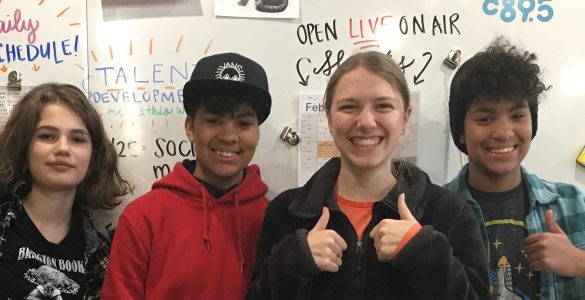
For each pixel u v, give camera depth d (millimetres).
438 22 1190
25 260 1028
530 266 970
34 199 1086
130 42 1232
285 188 1226
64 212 1122
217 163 1023
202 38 1217
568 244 928
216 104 997
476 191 1053
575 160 1181
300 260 744
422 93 1200
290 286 750
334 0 1195
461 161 1203
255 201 1099
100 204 1183
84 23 1241
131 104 1241
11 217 1040
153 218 1001
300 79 1209
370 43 1196
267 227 918
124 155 1252
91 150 1120
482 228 1005
